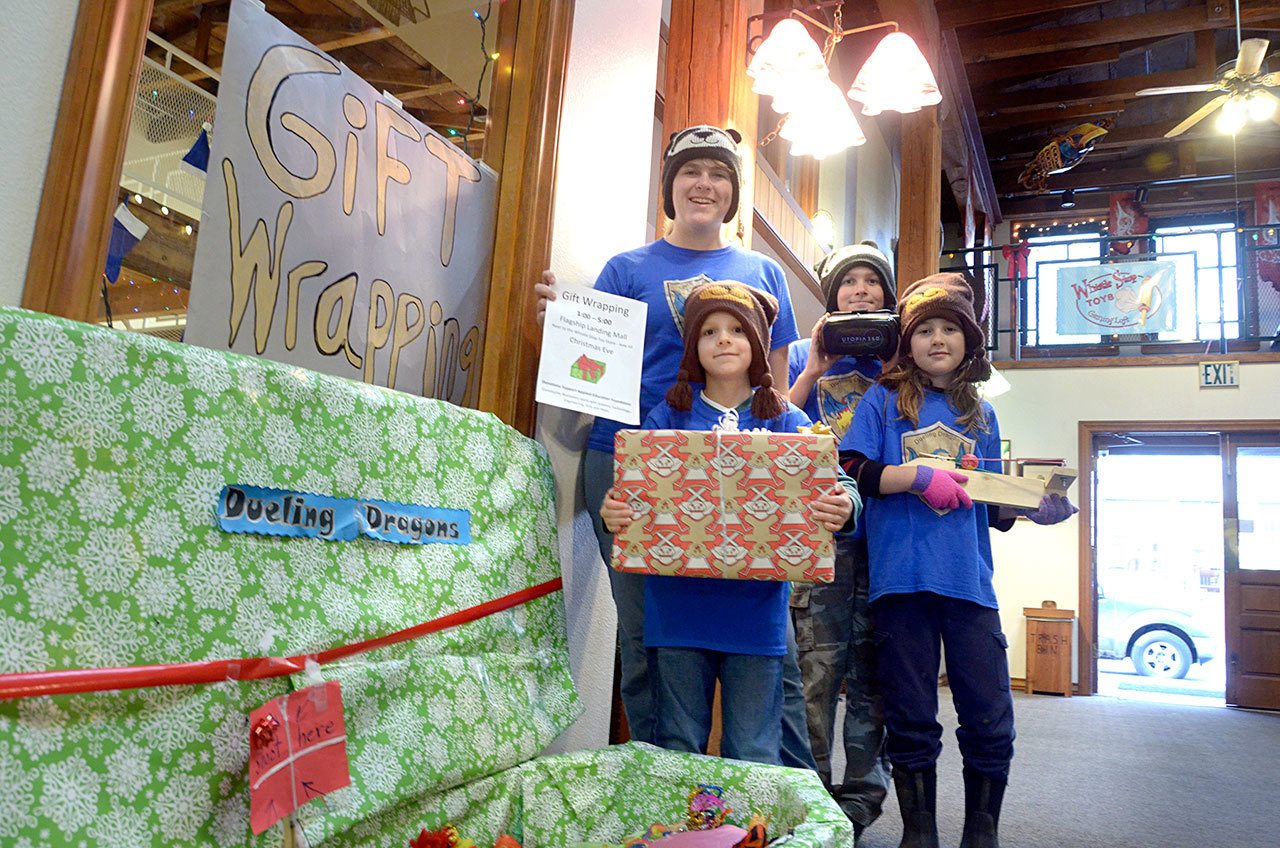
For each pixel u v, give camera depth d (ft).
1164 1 26.76
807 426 5.21
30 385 2.25
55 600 2.25
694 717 4.94
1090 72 30.73
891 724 6.35
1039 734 15.37
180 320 3.74
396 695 3.30
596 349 5.34
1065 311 25.50
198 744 2.55
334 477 3.15
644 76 7.32
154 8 3.59
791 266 17.06
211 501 2.68
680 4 9.91
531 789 4.02
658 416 5.35
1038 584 24.25
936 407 6.66
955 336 6.55
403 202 4.55
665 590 5.03
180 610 2.55
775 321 5.90
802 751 6.17
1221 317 24.71
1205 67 27.71
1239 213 27.53
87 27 2.93
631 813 4.35
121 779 2.35
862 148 24.11
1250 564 23.24
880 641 6.40
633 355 5.45
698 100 9.67
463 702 3.61
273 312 3.73
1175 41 29.76
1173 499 27.22
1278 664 22.49
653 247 6.10
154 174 3.64
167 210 3.69
